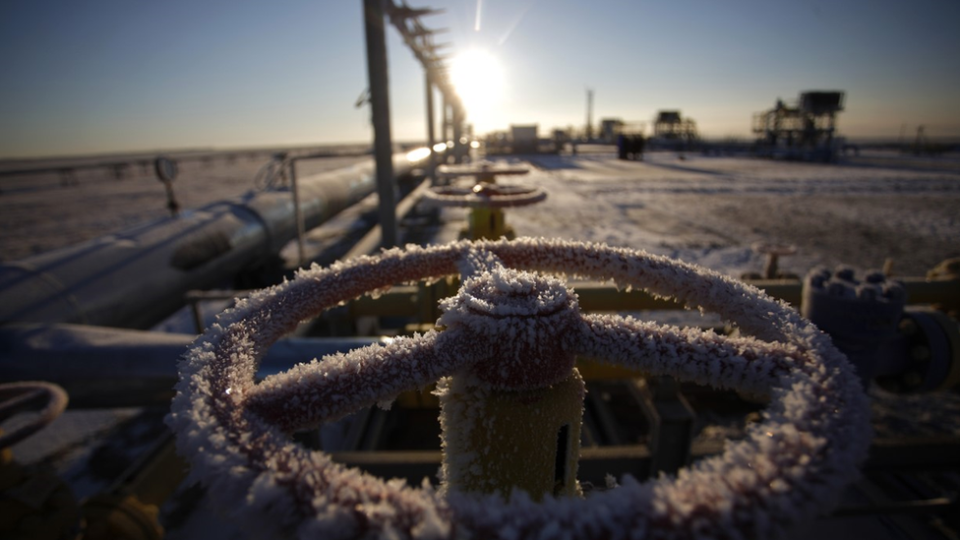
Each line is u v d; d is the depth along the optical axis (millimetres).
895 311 1954
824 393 310
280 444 292
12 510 1412
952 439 2148
